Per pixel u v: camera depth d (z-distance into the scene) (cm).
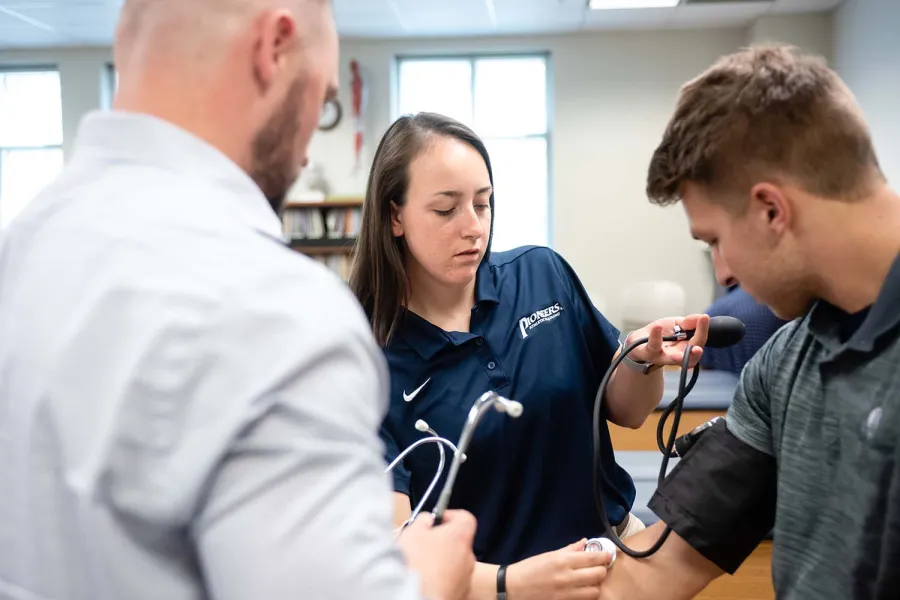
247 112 56
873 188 66
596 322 127
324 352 46
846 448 69
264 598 42
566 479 117
